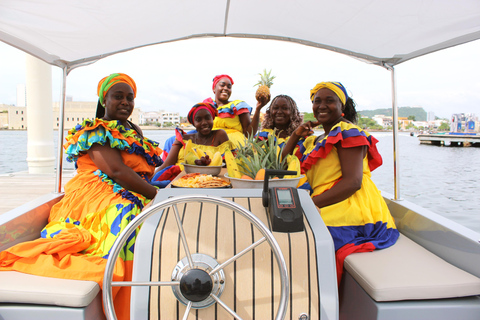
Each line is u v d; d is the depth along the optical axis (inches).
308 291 42.9
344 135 70.2
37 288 50.7
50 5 64.3
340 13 73.6
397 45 86.8
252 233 44.6
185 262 42.6
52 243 58.2
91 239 63.9
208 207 47.9
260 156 62.9
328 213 70.7
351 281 61.7
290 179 55.7
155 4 72.1
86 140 69.7
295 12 77.2
